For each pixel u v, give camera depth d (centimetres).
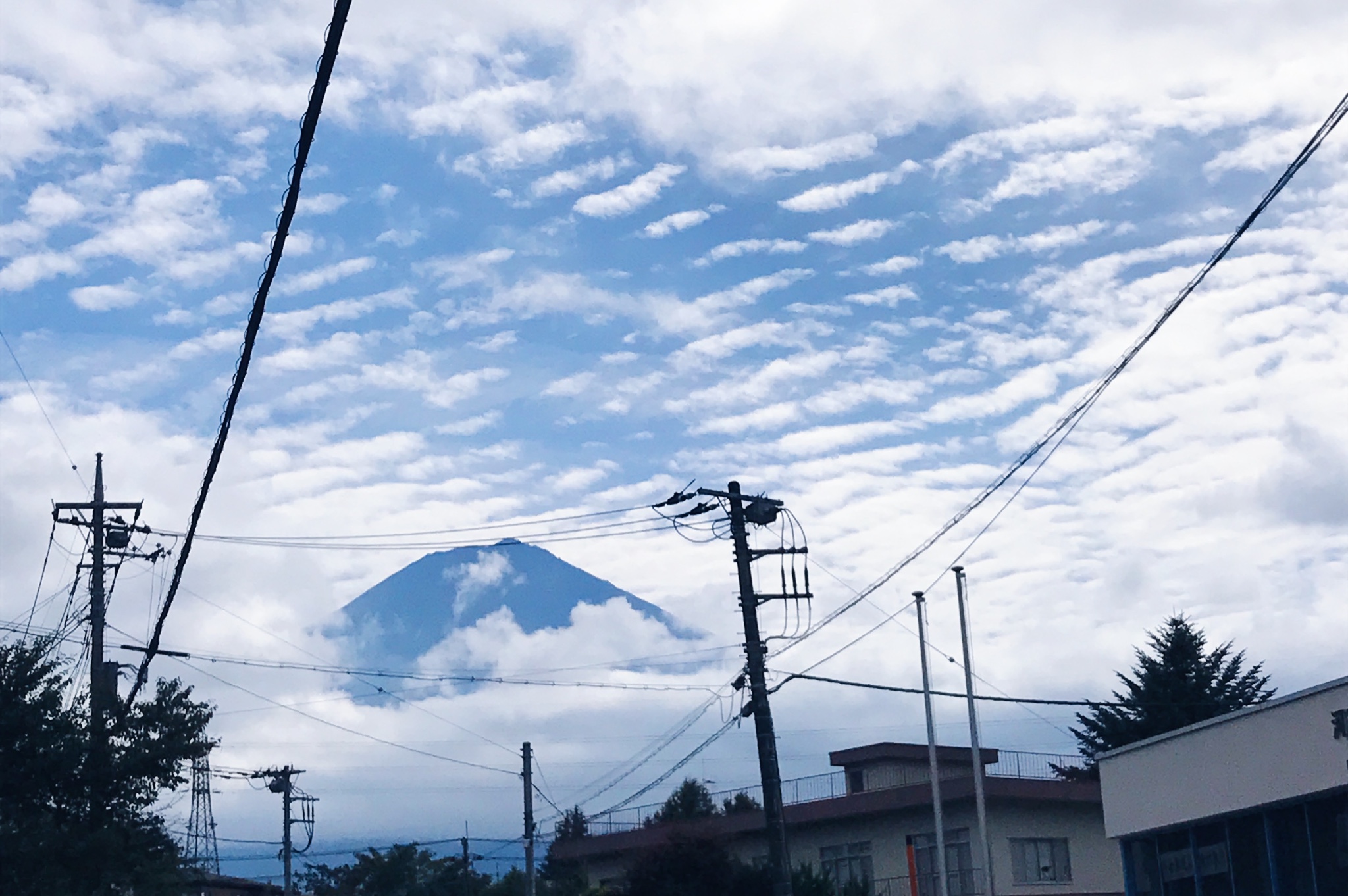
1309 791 2436
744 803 4953
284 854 6059
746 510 2973
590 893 4450
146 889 2681
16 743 2527
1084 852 4431
